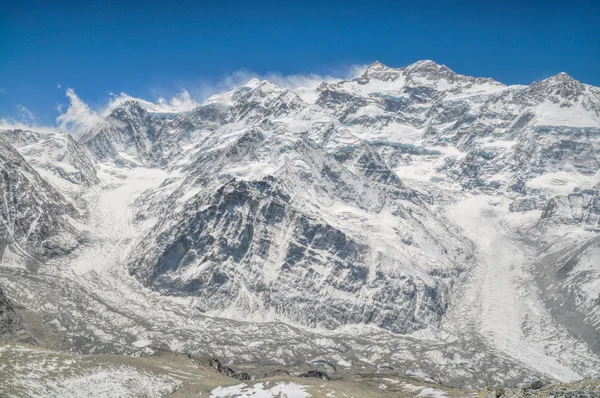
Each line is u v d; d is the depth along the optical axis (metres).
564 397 98.75
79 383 141.12
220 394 152.38
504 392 115.62
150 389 150.00
